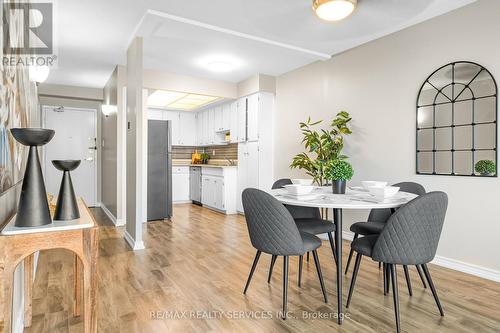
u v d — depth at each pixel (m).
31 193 1.24
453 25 2.80
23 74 1.82
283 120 4.92
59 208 1.36
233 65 4.50
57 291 2.31
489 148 2.59
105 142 5.75
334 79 4.02
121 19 3.02
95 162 6.39
